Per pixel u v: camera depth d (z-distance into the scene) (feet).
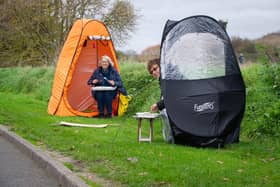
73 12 110.22
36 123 42.09
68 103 49.21
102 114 48.49
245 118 36.52
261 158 27.27
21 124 41.27
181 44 32.27
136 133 37.17
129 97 49.62
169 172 23.12
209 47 31.99
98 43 52.85
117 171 23.82
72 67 49.39
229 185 20.94
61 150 29.73
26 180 24.80
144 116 31.94
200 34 32.45
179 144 31.22
